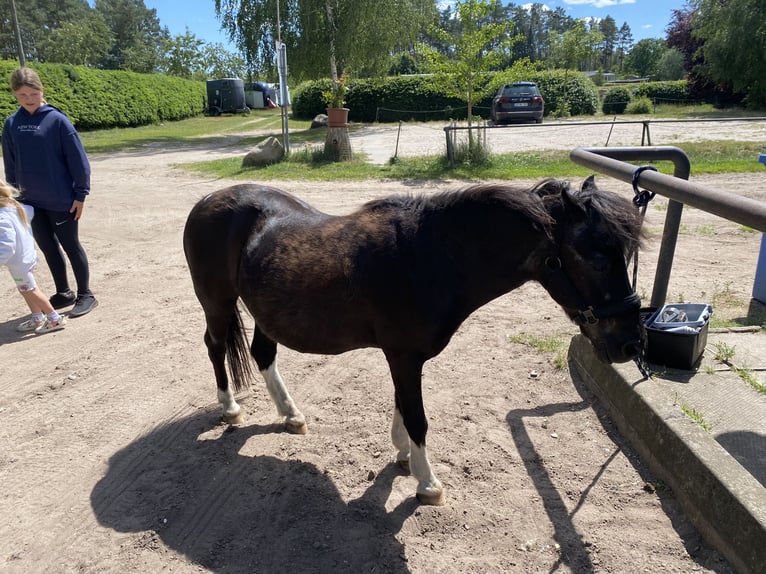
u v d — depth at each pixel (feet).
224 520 9.07
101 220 29.99
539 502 9.27
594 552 8.18
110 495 9.72
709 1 88.53
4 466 10.54
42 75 88.58
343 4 67.56
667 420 9.51
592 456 10.37
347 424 11.74
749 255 21.80
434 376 13.65
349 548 8.43
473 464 10.30
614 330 7.85
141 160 54.65
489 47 44.55
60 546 8.59
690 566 7.80
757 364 12.05
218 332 11.48
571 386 12.85
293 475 10.16
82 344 15.85
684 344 11.47
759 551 7.11
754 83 87.40
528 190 8.43
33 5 217.36
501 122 73.72
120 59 247.50
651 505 9.01
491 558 8.19
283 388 11.56
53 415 12.26
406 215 8.79
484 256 8.38
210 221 10.66
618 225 7.48
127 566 8.19
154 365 14.56
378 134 72.08
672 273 19.92
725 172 36.37
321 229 9.37
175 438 11.41
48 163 16.48
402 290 8.41
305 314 9.23
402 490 9.71
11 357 15.08
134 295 19.70
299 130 83.56
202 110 136.87
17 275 15.87
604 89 113.39
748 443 9.40
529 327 16.31
